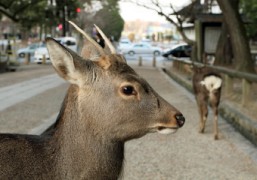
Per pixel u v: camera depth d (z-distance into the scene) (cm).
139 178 671
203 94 953
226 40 2252
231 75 1266
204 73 962
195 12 2327
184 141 905
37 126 997
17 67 2997
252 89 1164
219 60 2262
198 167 733
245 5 3784
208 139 923
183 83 1919
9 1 3000
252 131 902
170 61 4038
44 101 1392
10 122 1038
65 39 3419
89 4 2973
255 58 2661
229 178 681
